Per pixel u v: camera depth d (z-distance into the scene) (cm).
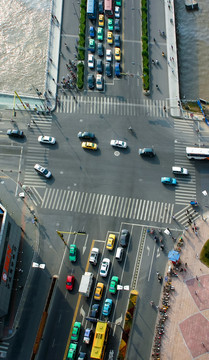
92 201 9131
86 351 7594
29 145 9812
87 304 8038
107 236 8725
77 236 8750
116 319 7881
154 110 10275
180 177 9400
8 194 9238
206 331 7762
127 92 10519
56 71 10800
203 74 11500
